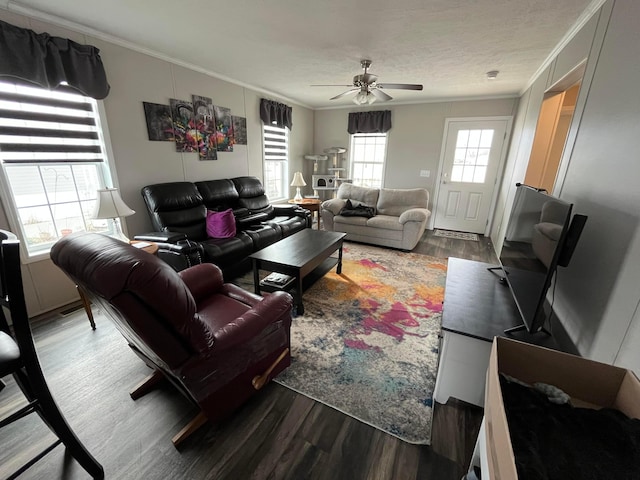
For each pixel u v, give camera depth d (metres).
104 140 2.65
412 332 2.20
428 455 1.30
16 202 2.25
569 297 1.62
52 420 1.05
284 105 4.96
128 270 0.88
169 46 2.78
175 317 1.01
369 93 3.06
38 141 2.28
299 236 3.11
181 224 3.10
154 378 1.64
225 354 1.28
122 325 1.14
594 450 0.70
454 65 3.15
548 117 2.91
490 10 1.98
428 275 3.26
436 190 5.28
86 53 2.37
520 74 3.39
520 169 3.46
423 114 5.06
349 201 4.68
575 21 2.07
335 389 1.65
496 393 0.73
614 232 1.28
